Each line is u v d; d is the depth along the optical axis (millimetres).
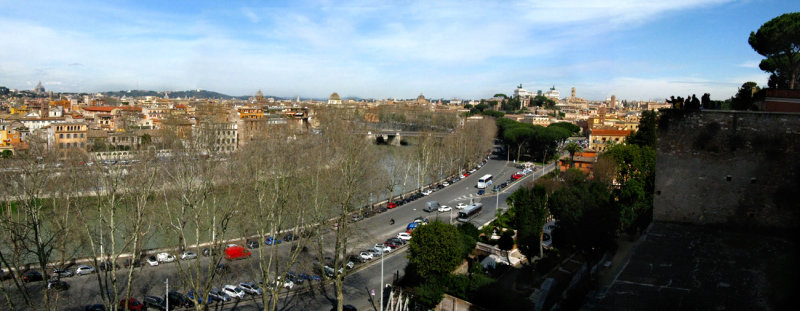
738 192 29734
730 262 26906
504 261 72500
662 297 25500
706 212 30750
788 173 28219
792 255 26094
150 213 76062
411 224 94750
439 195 134125
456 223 97562
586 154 131750
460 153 173375
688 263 27688
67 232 66000
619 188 86062
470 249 72938
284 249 80188
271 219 62719
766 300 23500
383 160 181125
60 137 156125
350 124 159375
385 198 131000
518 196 71000
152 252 76750
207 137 107688
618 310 25906
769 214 28781
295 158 84000
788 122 28219
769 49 69188
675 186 31656
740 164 29594
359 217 101000
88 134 165375
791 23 64125
